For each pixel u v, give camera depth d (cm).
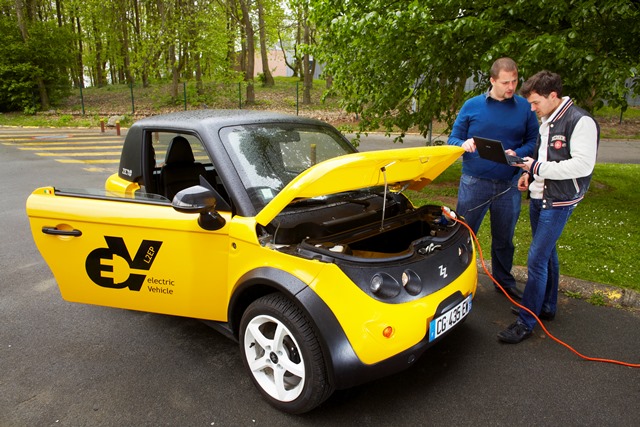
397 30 595
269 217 241
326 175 221
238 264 268
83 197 313
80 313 383
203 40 2377
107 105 2686
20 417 258
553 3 548
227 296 282
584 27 590
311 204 296
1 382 291
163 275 295
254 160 300
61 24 3522
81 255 313
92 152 1371
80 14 2961
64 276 322
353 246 295
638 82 593
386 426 248
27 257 514
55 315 380
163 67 2464
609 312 370
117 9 2978
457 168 996
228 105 2611
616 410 259
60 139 1703
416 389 279
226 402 270
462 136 364
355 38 684
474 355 315
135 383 288
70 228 309
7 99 2520
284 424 251
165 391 280
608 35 596
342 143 371
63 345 334
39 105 2533
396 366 238
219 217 269
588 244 500
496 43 600
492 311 377
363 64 734
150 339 342
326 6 738
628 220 595
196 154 364
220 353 321
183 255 286
